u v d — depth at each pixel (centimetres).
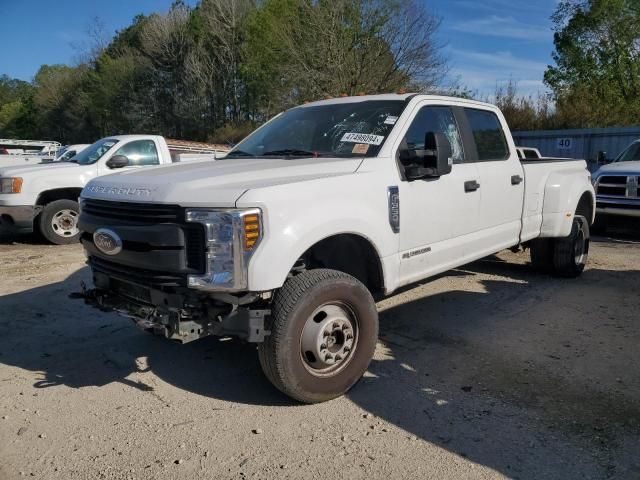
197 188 347
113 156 1005
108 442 334
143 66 5262
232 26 4481
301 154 452
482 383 408
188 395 394
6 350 477
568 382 408
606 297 622
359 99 505
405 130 451
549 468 304
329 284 363
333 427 349
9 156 1914
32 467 310
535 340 492
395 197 422
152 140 1054
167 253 341
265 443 332
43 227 961
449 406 374
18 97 10369
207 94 4794
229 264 331
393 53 2700
